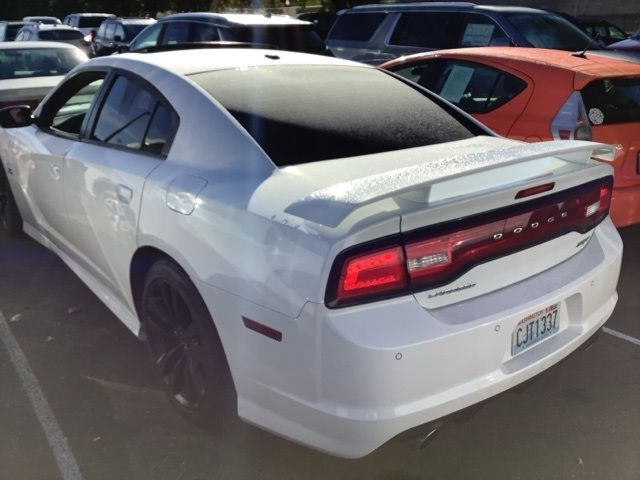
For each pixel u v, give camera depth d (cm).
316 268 208
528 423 296
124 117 329
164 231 270
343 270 206
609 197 287
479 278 233
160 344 300
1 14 4247
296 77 326
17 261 488
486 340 226
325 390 214
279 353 222
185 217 259
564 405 309
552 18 826
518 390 247
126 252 305
